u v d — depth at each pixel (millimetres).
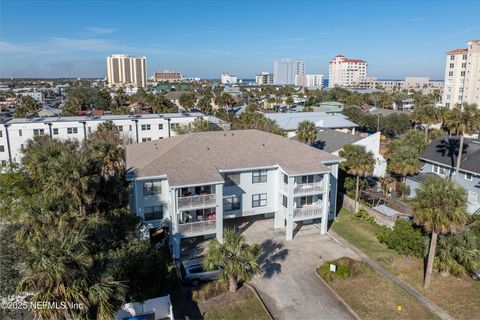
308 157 35062
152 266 23047
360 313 23375
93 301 15117
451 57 118250
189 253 30656
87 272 15203
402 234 30297
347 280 26969
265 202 35062
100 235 23812
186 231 29828
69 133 64125
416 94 151000
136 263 22234
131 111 100125
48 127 62531
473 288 25797
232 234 25109
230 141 37094
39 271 14203
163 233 32719
